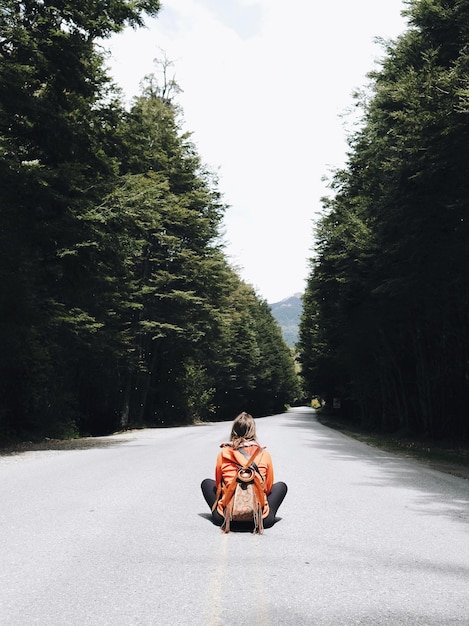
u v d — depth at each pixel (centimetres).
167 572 454
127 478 977
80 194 1712
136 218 1788
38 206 1588
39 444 1883
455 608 383
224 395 7231
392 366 3241
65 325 2225
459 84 1359
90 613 365
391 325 2859
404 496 862
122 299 3067
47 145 1775
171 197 3447
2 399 2095
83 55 1695
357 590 418
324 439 2308
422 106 1433
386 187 1795
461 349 2394
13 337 1822
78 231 1636
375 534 600
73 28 1675
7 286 1681
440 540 577
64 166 1597
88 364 3158
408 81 1534
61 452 1525
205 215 3847
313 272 3228
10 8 1554
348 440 2334
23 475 1012
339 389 5281
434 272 1884
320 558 502
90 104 1830
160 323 3553
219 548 530
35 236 1659
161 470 1094
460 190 1555
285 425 3825
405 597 404
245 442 618
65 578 437
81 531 587
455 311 2200
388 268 2219
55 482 923
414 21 1659
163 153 3541
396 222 1766
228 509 589
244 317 6869
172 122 3709
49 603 383
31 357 2078
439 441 2370
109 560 486
